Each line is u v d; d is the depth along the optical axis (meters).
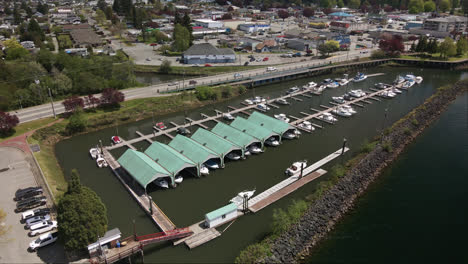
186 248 67.00
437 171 94.25
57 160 102.44
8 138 109.00
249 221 74.31
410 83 173.50
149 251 66.12
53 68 163.00
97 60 171.12
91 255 60.44
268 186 87.62
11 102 133.00
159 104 141.25
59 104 138.38
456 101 149.50
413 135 114.62
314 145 109.69
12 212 73.06
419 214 77.44
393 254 66.19
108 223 74.38
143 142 113.88
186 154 95.94
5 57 198.38
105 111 132.50
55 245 63.84
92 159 103.12
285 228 68.06
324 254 65.31
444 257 65.81
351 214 76.69
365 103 148.88
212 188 87.38
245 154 102.00
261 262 60.47
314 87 168.62
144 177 83.62
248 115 136.50
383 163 96.88
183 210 78.81
